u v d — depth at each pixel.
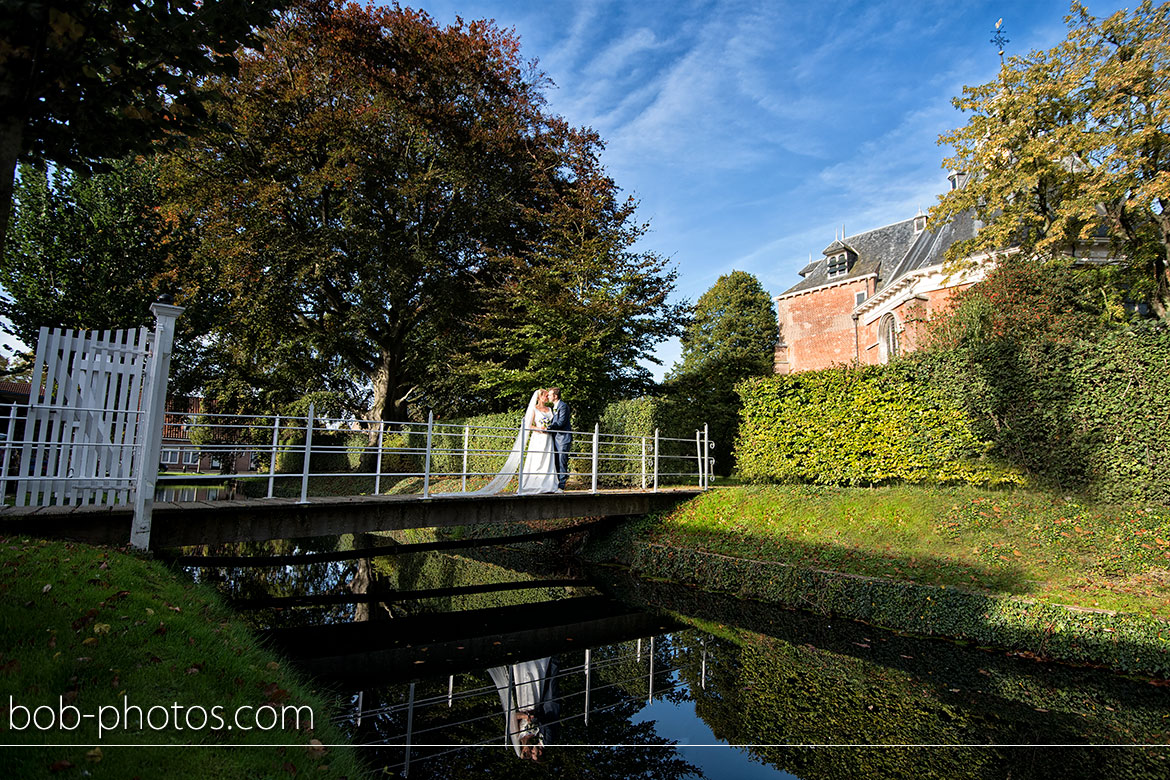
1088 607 6.54
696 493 12.70
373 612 8.71
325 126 16.36
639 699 5.75
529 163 19.00
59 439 6.65
